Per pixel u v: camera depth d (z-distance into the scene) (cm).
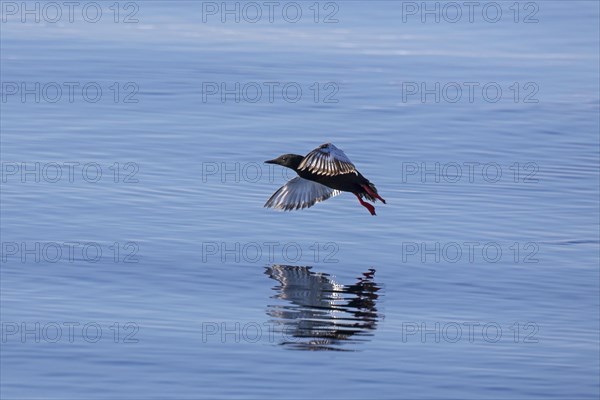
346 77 3288
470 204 2125
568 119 2850
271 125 2717
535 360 1405
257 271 1727
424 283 1698
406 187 2236
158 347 1411
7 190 2114
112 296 1605
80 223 1942
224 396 1270
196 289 1644
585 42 3919
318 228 1956
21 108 2803
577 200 2172
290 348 1417
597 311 1598
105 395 1271
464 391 1304
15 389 1283
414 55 3650
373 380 1324
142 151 2444
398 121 2797
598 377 1357
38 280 1658
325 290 1652
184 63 3412
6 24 3969
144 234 1892
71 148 2453
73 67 3312
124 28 3956
